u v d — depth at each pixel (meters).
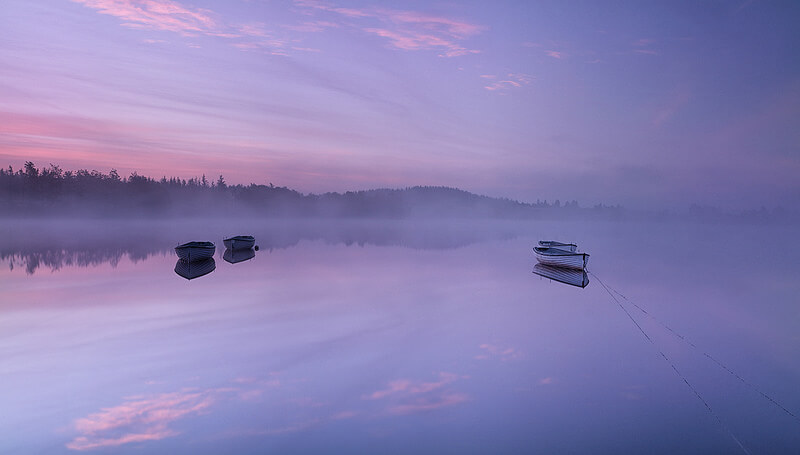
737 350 13.57
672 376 11.16
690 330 16.05
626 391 10.11
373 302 20.12
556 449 7.52
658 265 39.12
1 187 145.88
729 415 8.91
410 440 7.78
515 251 50.41
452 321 16.62
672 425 8.47
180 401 9.39
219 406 9.12
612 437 7.95
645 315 18.50
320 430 8.15
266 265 34.62
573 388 10.20
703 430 8.27
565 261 33.28
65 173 159.50
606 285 26.97
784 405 9.45
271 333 14.75
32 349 13.05
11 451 7.47
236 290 23.22
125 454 7.39
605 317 17.95
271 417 8.65
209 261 37.03
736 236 108.88
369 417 8.62
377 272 30.77
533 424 8.41
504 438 7.87
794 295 23.83
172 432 8.07
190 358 12.20
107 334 14.68
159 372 11.12
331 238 72.31
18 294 22.14
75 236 71.12
